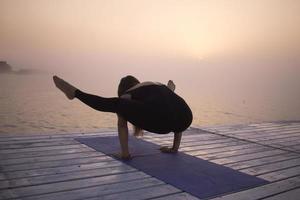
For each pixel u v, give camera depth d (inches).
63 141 149.0
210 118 1312.7
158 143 156.3
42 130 894.4
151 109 115.0
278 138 183.3
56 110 1491.1
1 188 91.0
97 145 143.4
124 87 131.0
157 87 122.6
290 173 117.1
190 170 115.0
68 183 97.0
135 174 108.3
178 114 118.9
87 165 115.4
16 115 1253.1
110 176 105.3
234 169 119.5
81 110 1525.6
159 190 95.0
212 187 99.1
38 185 94.4
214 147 154.4
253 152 147.7
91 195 88.7
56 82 112.2
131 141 158.4
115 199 86.7
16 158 119.7
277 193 96.6
